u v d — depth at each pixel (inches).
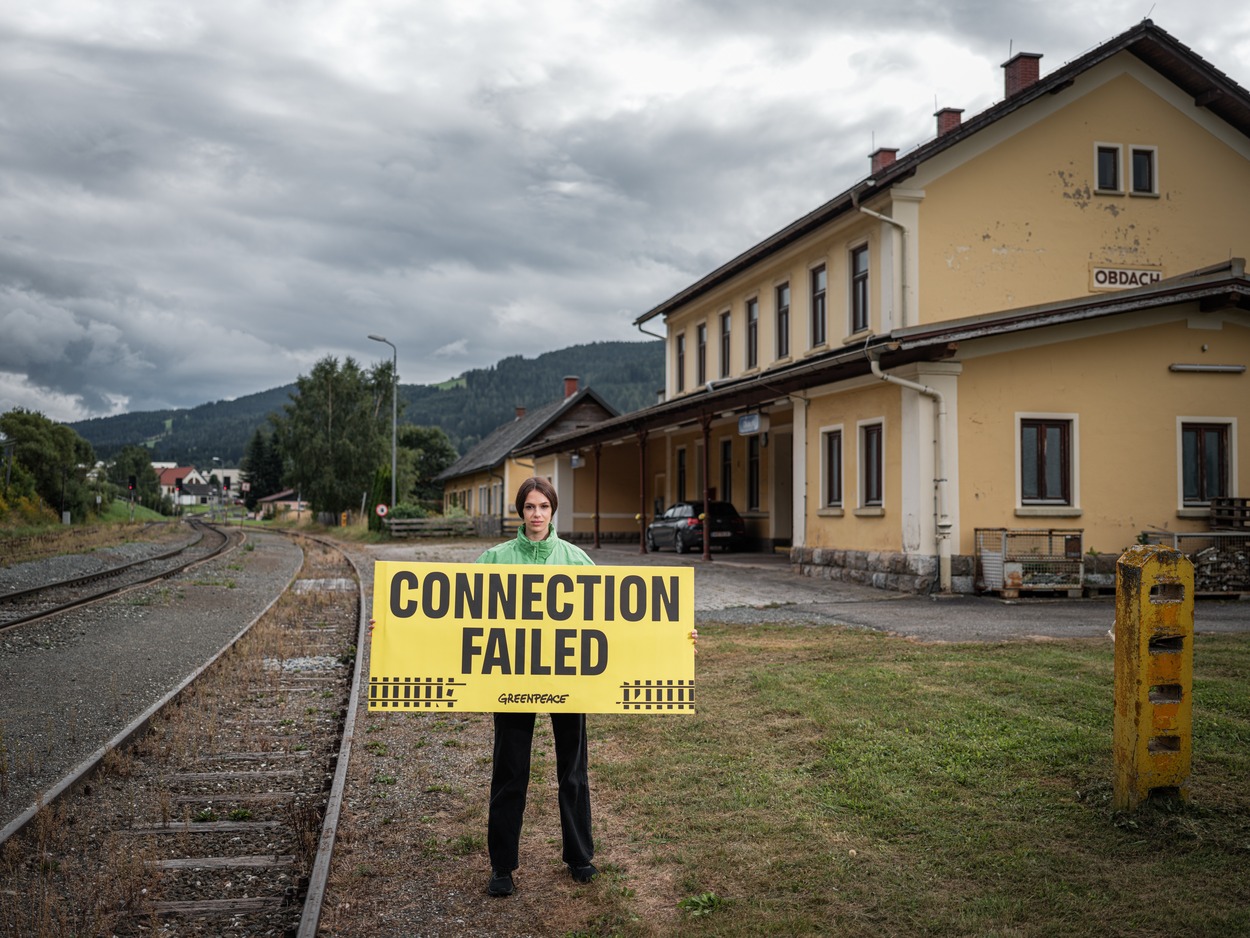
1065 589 605.3
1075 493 644.7
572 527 1485.0
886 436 675.4
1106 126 786.2
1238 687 298.7
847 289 817.5
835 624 496.4
